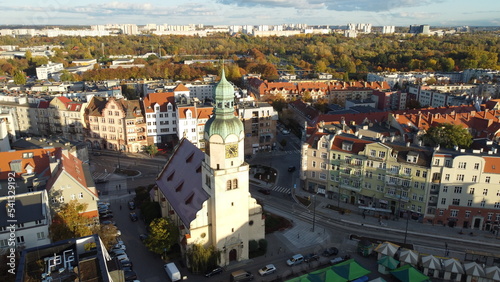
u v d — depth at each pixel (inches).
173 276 3673.7
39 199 3799.2
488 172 4503.0
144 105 7815.0
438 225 4798.2
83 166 5098.4
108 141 7815.0
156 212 4734.3
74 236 3826.3
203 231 3868.1
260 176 6378.0
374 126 7288.4
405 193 4877.0
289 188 5954.7
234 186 3799.2
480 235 4589.1
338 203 5388.8
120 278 2536.9
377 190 5113.2
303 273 3880.4
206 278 3779.5
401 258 3892.7
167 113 7815.0
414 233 4616.1
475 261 3978.8
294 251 4274.1
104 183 6127.0
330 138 5433.1
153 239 3949.3
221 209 3784.5
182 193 4276.6
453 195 4667.8
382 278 3558.1
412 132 6840.6
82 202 4293.8
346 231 4690.0
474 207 4645.7
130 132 7637.8
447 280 3769.7
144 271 3882.9
